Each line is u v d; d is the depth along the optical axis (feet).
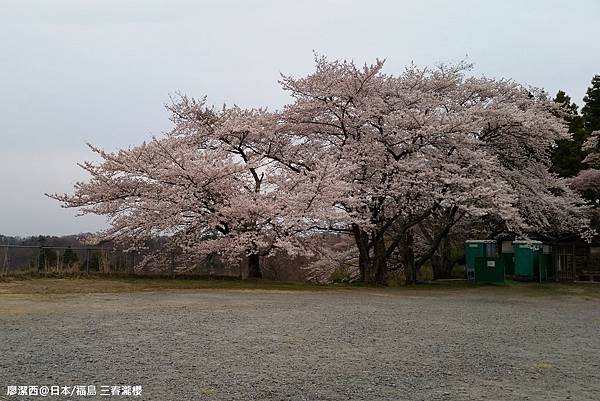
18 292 46.01
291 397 16.46
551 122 69.05
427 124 65.10
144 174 65.36
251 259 71.26
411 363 21.30
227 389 17.15
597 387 18.42
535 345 26.08
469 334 28.84
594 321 36.01
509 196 63.31
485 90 76.23
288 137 75.92
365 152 67.51
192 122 73.97
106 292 48.19
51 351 22.08
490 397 16.96
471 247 80.07
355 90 70.03
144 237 69.05
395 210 70.03
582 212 79.25
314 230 67.56
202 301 41.88
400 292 57.98
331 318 33.47
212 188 65.31
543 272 79.41
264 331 27.78
